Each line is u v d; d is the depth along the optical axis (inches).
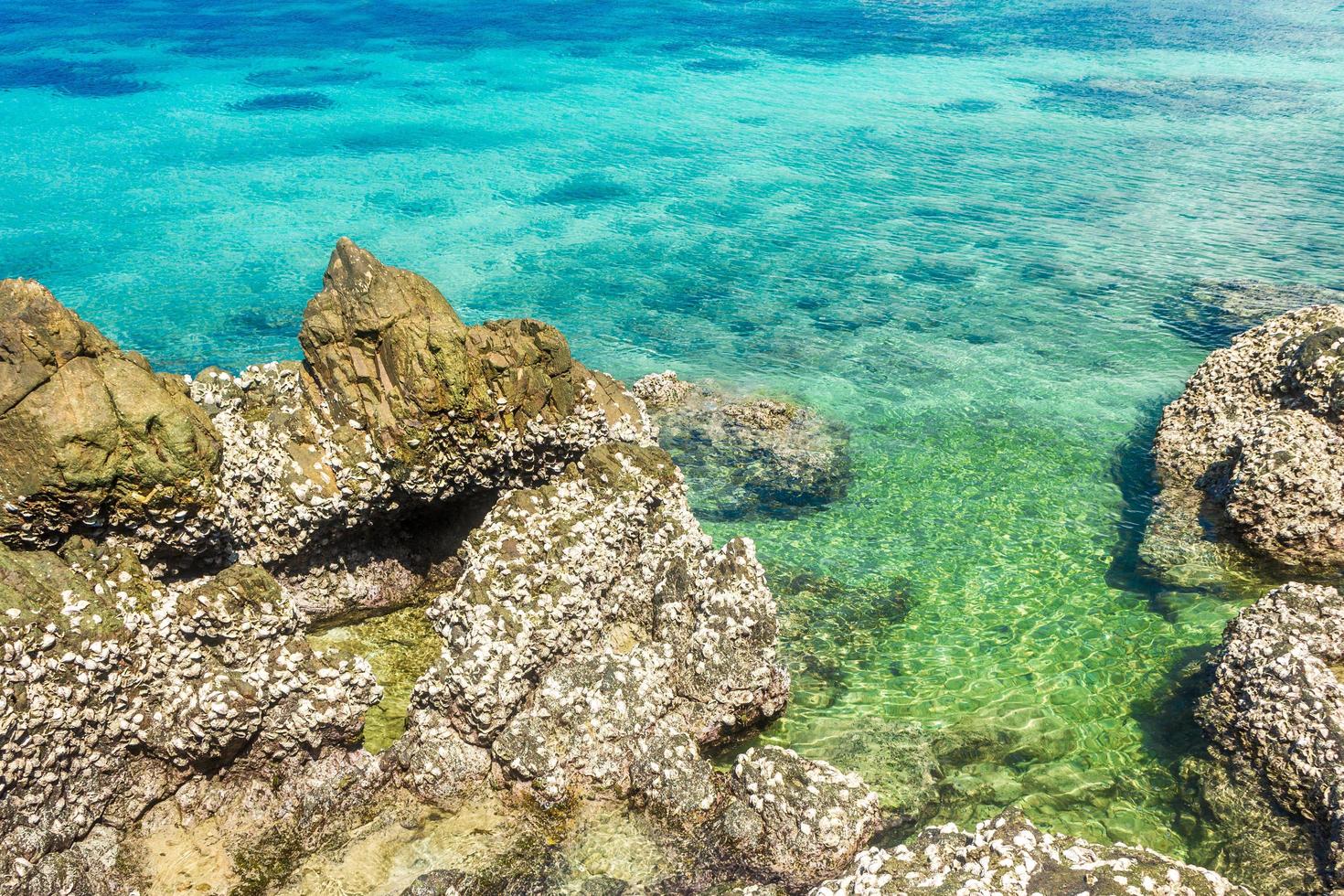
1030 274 1147.9
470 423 483.8
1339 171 1505.9
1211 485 634.2
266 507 467.8
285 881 358.6
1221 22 2869.1
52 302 389.1
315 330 481.4
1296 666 409.1
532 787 393.4
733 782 401.7
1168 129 1769.2
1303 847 363.3
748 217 1378.0
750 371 904.3
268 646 393.7
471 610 430.3
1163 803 405.7
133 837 365.4
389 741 427.5
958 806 406.0
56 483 378.3
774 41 2662.4
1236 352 695.1
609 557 476.7
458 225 1336.1
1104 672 491.8
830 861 369.7
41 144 1676.9
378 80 2194.9
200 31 2765.7
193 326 1016.9
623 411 541.3
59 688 347.6
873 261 1206.3
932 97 2037.4
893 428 788.0
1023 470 716.7
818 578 585.0
